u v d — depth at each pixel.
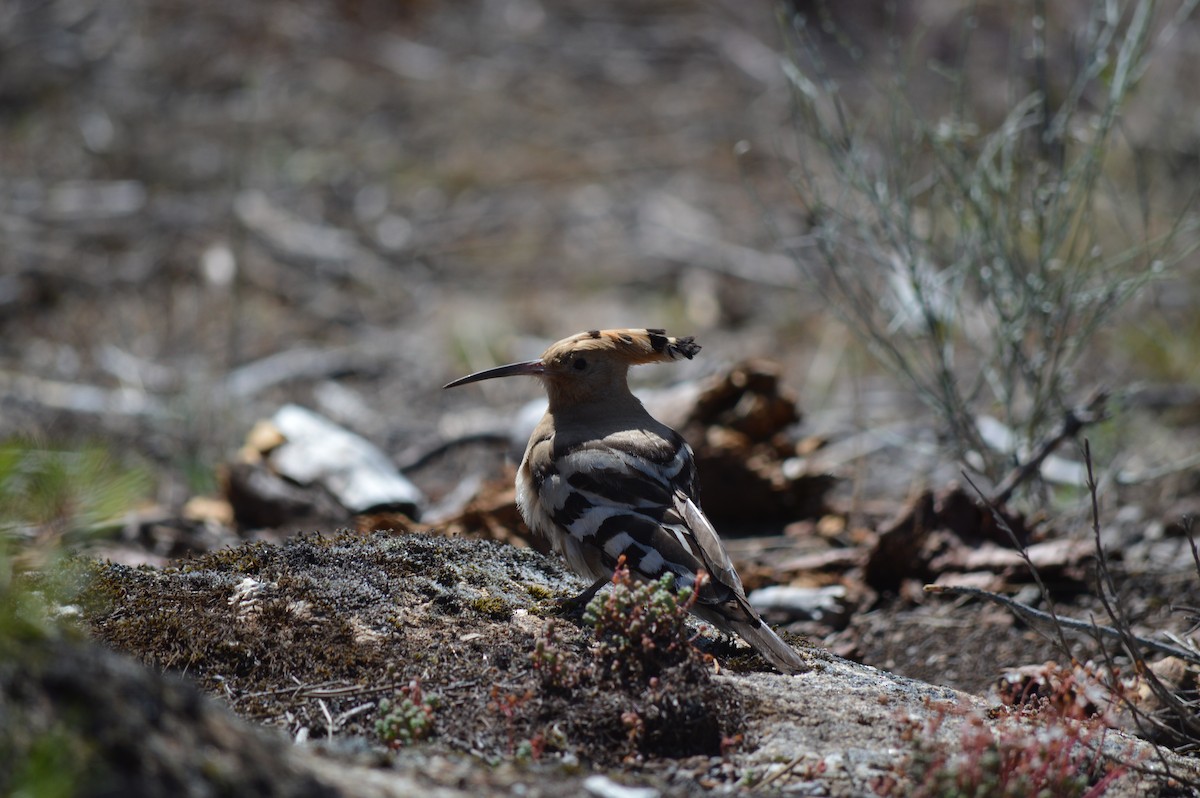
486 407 15.67
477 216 20.56
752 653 7.43
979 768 5.72
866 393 15.66
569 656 6.77
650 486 7.84
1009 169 11.56
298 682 6.56
